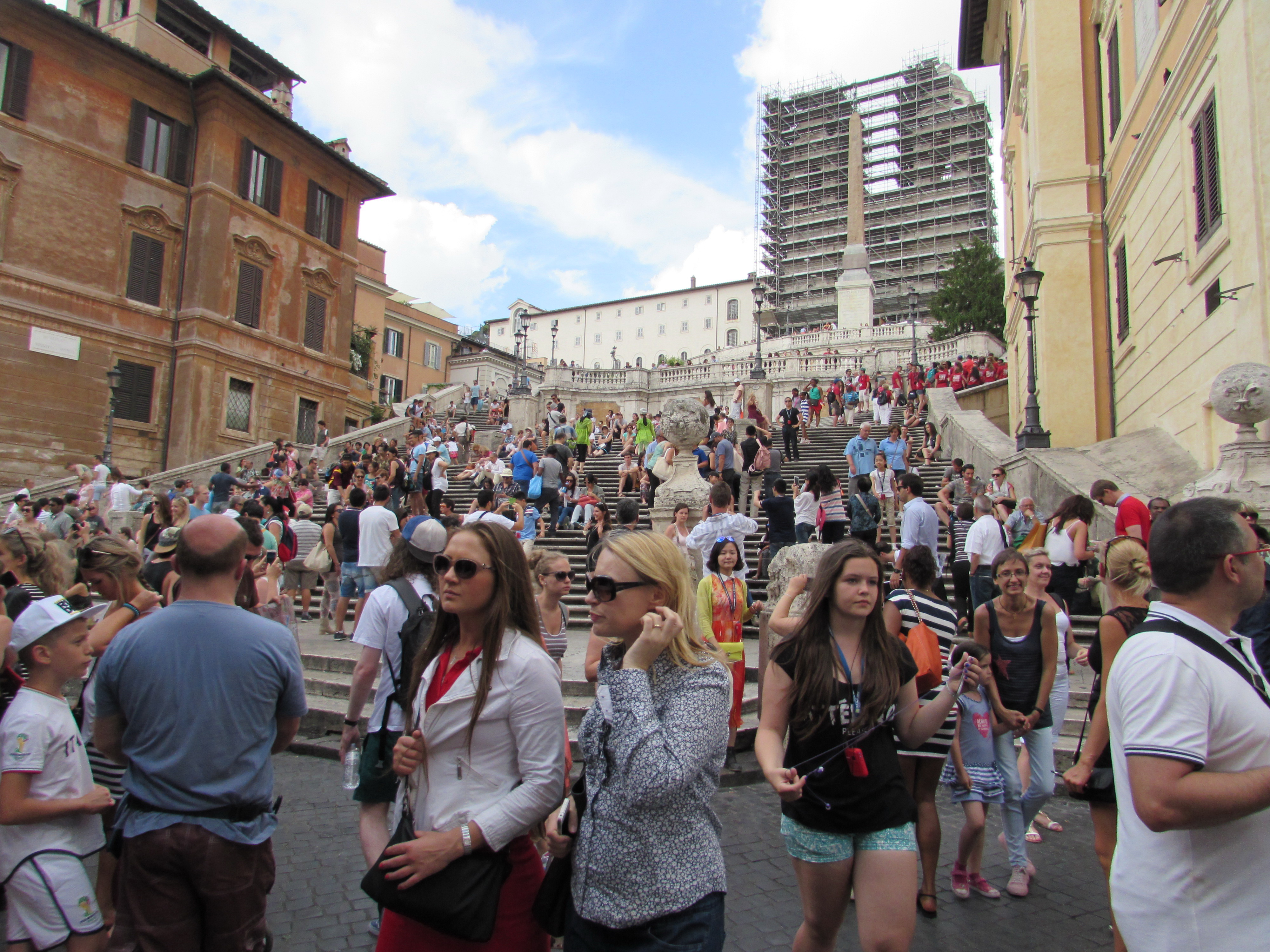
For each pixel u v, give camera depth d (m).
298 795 6.03
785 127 98.12
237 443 25.59
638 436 19.38
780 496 10.38
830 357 39.94
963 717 4.56
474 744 2.57
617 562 2.51
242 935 2.87
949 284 56.28
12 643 3.31
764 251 95.81
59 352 21.95
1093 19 16.42
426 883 2.43
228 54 30.08
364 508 10.29
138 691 2.85
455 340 57.88
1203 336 11.16
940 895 4.49
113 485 17.44
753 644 10.18
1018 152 21.84
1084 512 8.66
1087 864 4.93
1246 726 2.11
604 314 92.25
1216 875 2.11
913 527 9.13
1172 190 12.29
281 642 3.10
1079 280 16.22
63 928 3.21
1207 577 2.24
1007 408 23.44
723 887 2.41
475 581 2.62
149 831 2.76
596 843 2.34
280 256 27.48
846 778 3.01
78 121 22.58
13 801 3.14
